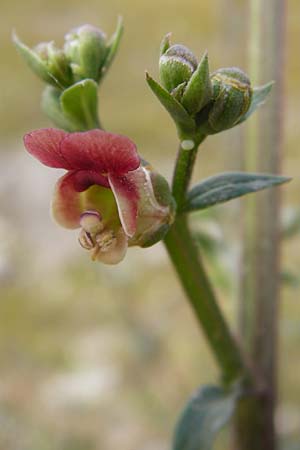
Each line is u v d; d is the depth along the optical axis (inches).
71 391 7.1
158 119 12.4
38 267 9.0
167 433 6.6
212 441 3.2
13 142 12.2
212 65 12.3
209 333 3.3
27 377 7.5
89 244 2.9
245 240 3.6
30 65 3.3
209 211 4.2
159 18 15.1
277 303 3.6
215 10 14.8
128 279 7.2
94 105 3.2
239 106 2.9
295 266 6.2
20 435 6.0
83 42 3.3
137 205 2.8
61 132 2.8
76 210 2.9
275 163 3.5
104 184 2.9
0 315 8.6
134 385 7.2
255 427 3.5
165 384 7.1
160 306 8.0
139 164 2.8
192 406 3.3
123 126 12.2
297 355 6.4
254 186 3.0
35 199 10.6
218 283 4.1
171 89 2.9
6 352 7.9
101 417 6.8
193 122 2.9
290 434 5.4
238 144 3.7
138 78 14.0
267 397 3.5
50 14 16.4
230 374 3.3
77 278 8.9
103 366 7.4
